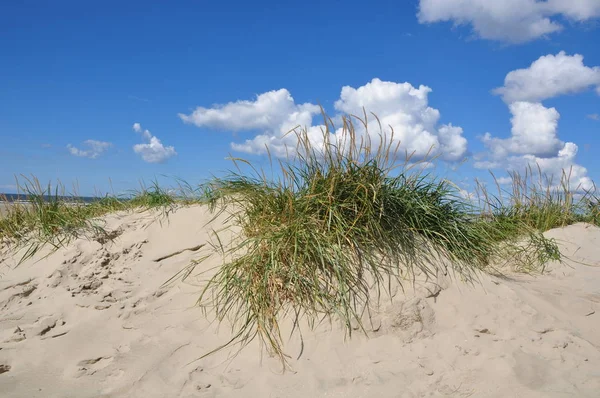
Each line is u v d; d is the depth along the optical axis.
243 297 4.41
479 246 5.67
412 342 4.18
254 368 3.86
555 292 5.26
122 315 4.57
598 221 7.61
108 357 4.06
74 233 5.79
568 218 7.59
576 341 4.28
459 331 4.30
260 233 4.87
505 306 4.69
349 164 5.00
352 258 4.62
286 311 4.30
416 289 4.53
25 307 4.77
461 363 3.93
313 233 4.61
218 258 5.05
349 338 4.14
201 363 3.94
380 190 4.95
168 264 5.20
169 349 4.10
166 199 6.44
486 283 4.96
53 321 4.52
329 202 4.78
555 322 4.60
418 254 4.90
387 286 4.50
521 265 6.26
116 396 3.57
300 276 4.41
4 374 3.88
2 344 4.24
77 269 5.23
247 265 4.57
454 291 4.71
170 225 5.75
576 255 6.53
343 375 3.79
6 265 5.44
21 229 6.09
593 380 3.69
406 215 5.14
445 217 5.46
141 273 5.14
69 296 4.87
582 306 4.96
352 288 4.42
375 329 4.22
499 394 3.53
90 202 6.81
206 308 4.55
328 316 4.25
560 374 3.78
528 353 4.05
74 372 3.88
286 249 4.57
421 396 3.53
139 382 3.71
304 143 5.11
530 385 3.63
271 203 5.00
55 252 5.49
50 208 6.20
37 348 4.20
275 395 3.55
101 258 5.29
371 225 4.79
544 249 6.54
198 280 4.89
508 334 4.32
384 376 3.76
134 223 5.93
